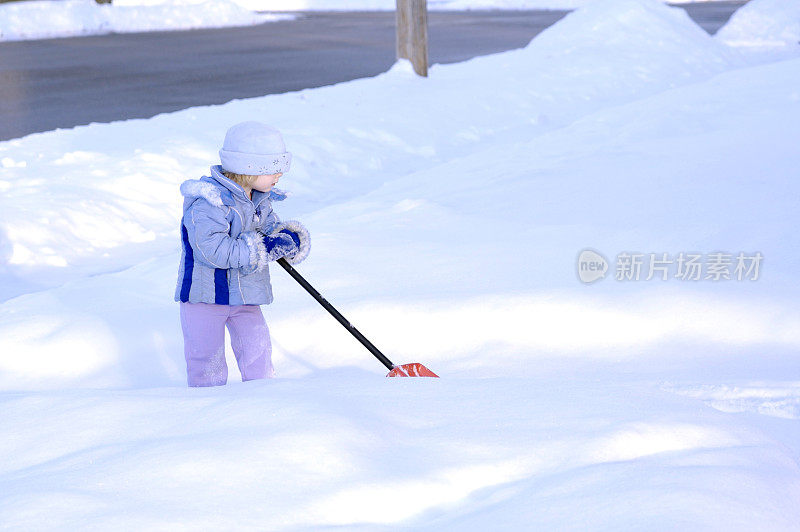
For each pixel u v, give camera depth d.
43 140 23.25
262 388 7.02
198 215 7.39
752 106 20.84
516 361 8.52
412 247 12.55
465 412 6.27
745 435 5.98
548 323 9.30
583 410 6.27
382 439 5.68
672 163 15.85
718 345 8.57
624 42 38.09
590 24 39.19
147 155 20.41
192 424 5.95
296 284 11.22
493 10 81.94
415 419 6.12
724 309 9.26
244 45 51.03
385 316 9.83
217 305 7.85
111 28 63.81
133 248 16.45
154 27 65.81
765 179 14.27
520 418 6.11
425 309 9.85
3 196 17.36
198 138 22.33
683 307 9.41
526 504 4.75
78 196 17.58
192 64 42.34
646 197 13.96
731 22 46.41
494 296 10.02
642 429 5.82
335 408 6.13
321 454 5.31
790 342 8.54
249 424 5.83
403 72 33.47
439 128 25.91
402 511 4.86
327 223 14.66
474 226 13.45
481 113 28.03
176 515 4.56
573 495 4.79
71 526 4.44
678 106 21.91
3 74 39.16
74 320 10.53
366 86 31.38
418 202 15.05
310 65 41.28
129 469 5.14
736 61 38.53
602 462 5.35
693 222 12.45
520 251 11.91
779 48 42.38
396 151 23.86
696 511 4.52
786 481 5.21
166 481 4.98
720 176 14.66
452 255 12.02
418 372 8.13
